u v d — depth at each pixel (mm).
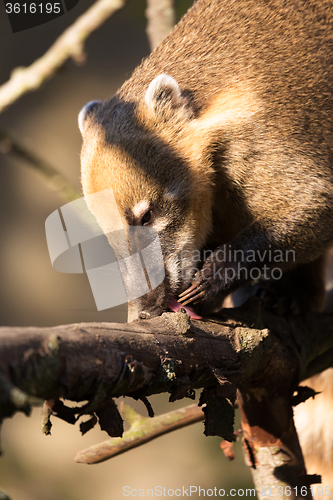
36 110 13797
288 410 3713
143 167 4473
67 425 11633
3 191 13555
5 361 1877
